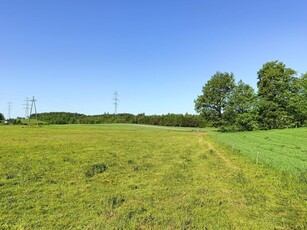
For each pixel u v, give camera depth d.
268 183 15.84
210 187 14.89
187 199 12.52
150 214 10.48
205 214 10.59
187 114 153.25
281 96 84.50
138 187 14.77
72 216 10.19
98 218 9.99
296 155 28.23
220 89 95.81
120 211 10.75
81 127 119.19
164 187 14.77
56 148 33.12
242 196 13.16
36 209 10.94
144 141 48.75
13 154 26.55
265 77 86.12
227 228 9.30
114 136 62.88
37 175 17.11
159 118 158.62
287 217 10.41
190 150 34.78
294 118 85.38
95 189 14.21
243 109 91.25
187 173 18.92
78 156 26.20
